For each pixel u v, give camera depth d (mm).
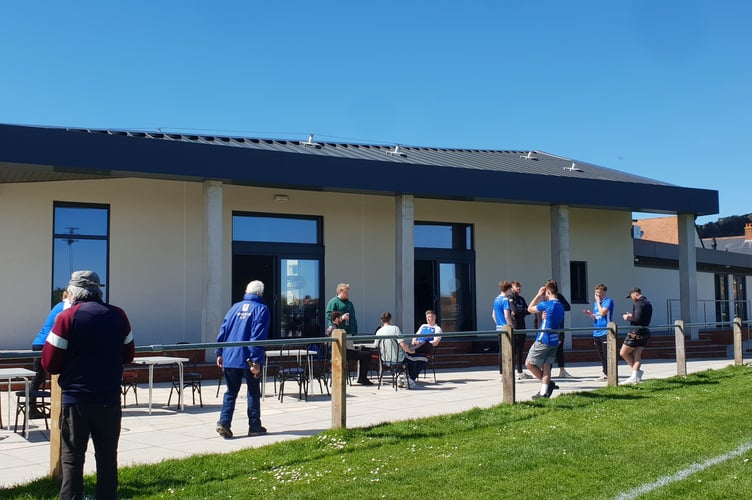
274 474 6574
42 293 15133
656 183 22109
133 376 10938
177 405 11016
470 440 8023
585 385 13281
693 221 21641
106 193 15898
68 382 5105
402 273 17281
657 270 26562
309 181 15914
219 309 14977
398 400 11320
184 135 17844
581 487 6316
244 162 15156
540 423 9016
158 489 6074
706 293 30453
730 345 26328
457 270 20453
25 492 5828
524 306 14547
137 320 16031
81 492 5082
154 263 16297
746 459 7328
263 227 17844
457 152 24250
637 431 8594
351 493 6027
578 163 25531
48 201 15312
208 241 14984
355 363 15148
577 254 22188
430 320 14148
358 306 18750
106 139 13766
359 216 18953
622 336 22312
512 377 10359
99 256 15828
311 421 9500
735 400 10844
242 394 12469
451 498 5965
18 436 8500
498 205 21016
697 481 6512
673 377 13523
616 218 22953
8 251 14914
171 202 16578
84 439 5113
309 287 18250
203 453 7352
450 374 15742
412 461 7059
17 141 12953
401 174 17062
